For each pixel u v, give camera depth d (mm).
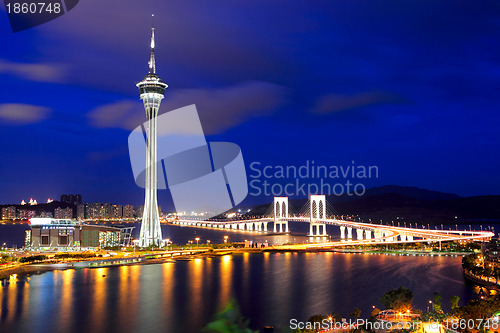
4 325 170500
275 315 180500
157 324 169625
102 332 161250
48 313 185875
